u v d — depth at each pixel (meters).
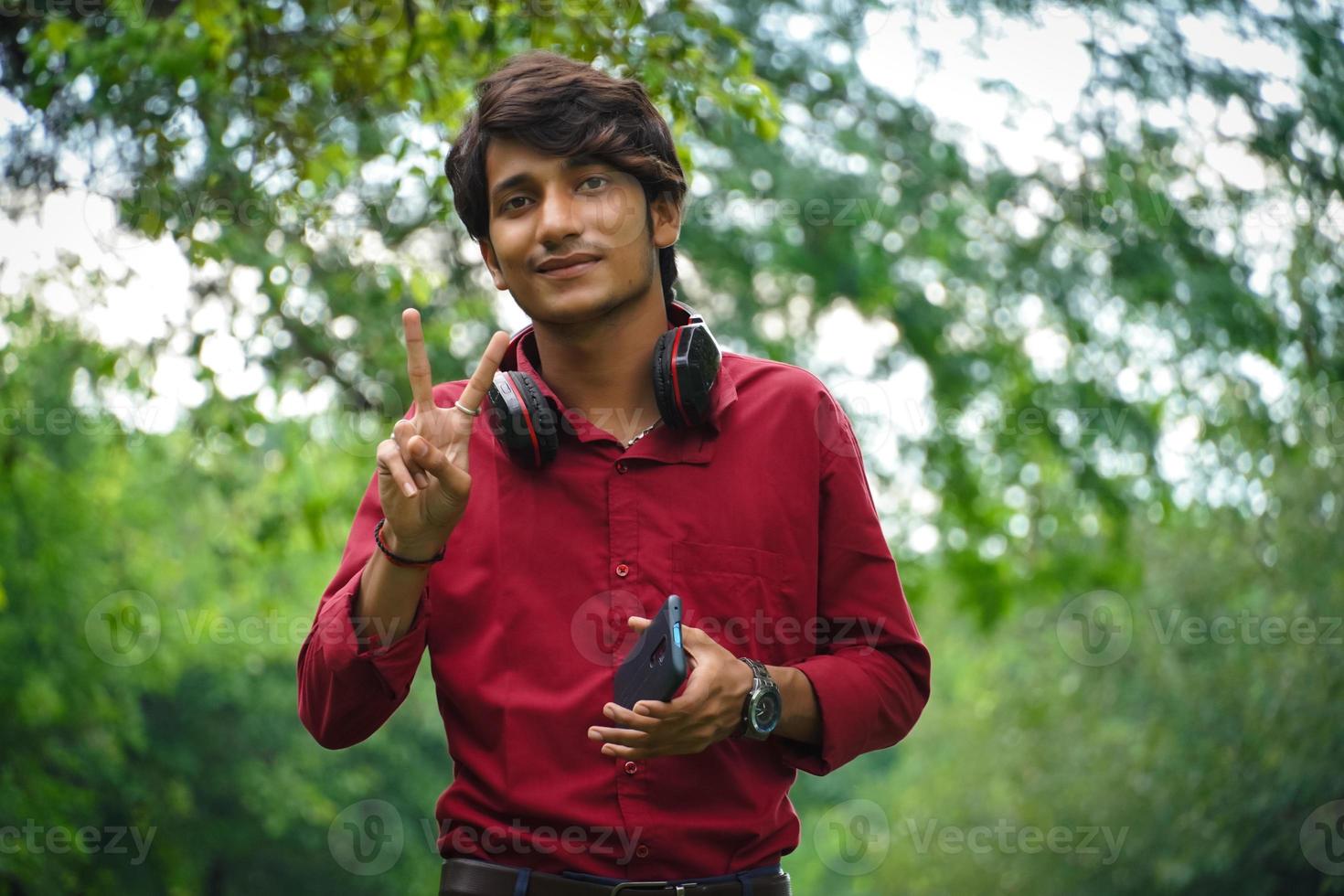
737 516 1.77
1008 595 10.07
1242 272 8.39
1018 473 9.86
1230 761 11.11
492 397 1.76
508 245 1.73
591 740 1.71
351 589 1.71
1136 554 11.33
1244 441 8.98
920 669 1.84
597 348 1.80
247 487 7.94
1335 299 8.02
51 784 11.84
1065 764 12.98
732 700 1.58
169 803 15.29
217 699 15.68
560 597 1.75
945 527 10.01
